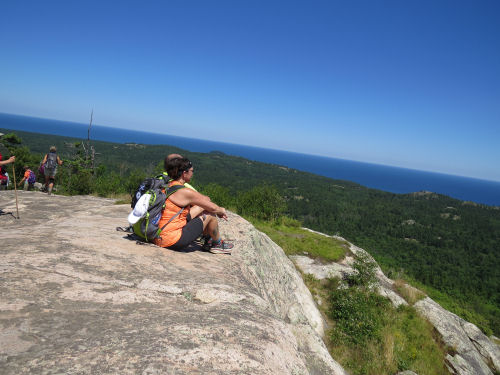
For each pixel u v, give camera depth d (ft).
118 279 7.14
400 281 50.34
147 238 10.48
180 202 10.19
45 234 10.11
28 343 4.00
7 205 21.24
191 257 10.83
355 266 43.32
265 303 8.40
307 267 44.29
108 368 3.66
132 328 4.90
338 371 19.88
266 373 4.34
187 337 4.79
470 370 36.40
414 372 31.27
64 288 5.99
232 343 4.95
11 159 17.80
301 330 21.22
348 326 33.86
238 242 16.63
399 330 37.76
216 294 7.66
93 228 12.43
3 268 6.27
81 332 4.53
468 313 68.44
